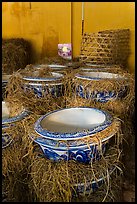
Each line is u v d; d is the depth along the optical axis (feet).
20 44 7.60
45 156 2.87
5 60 6.77
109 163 2.86
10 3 8.45
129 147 4.42
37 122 3.04
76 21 7.95
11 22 8.63
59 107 4.22
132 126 4.61
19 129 3.29
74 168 2.68
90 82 4.24
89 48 6.00
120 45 6.48
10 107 3.90
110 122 2.91
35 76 4.65
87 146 2.60
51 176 2.68
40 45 8.52
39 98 4.38
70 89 4.52
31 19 8.42
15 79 4.72
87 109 3.34
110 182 2.92
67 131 3.15
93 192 2.79
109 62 5.92
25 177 3.29
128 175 3.97
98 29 7.76
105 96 4.25
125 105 4.34
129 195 3.59
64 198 2.68
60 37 8.25
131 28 7.33
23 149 3.26
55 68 5.53
